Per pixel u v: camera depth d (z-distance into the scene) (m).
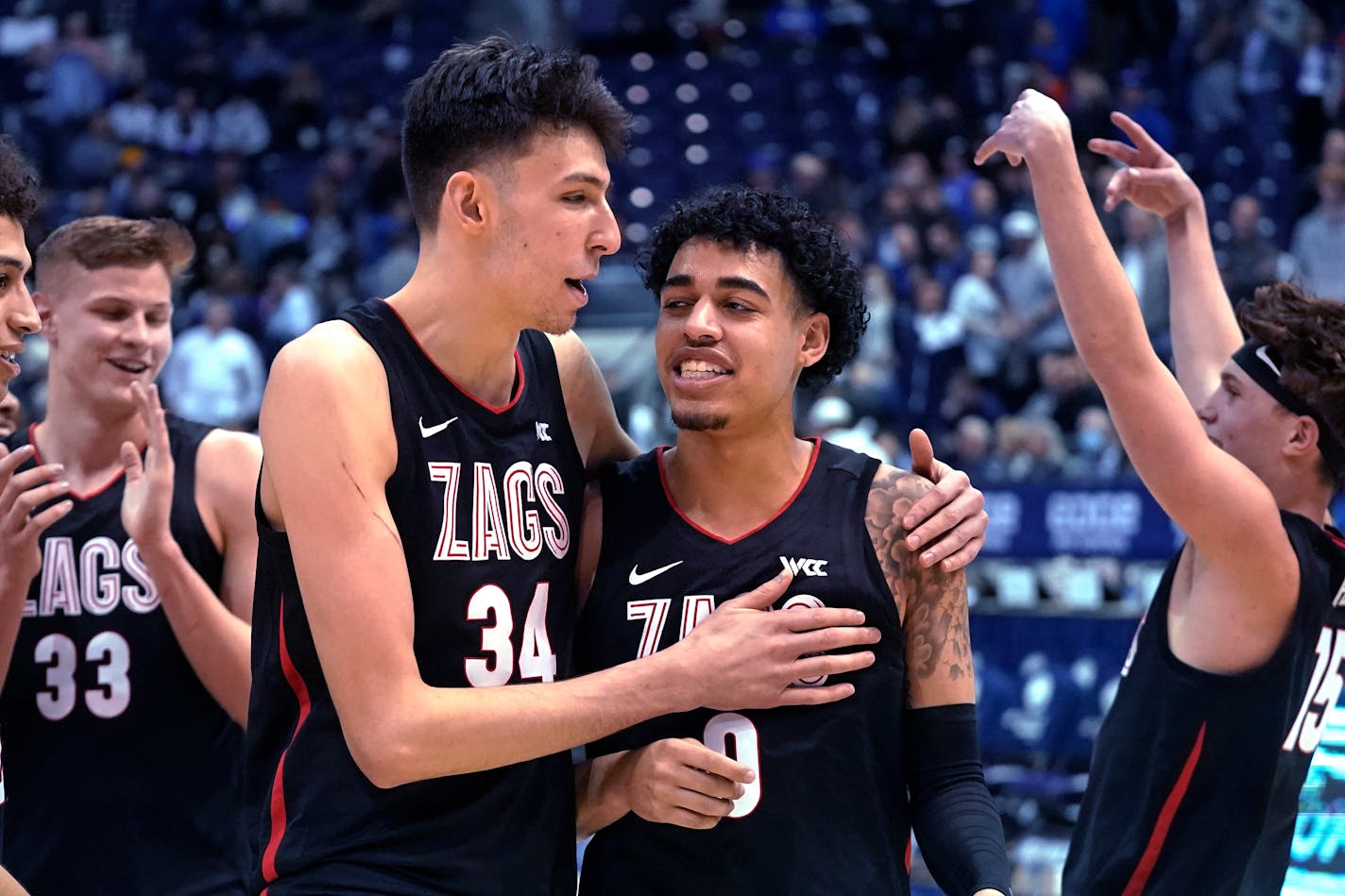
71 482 3.18
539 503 2.43
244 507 3.15
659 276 2.53
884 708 2.42
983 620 6.07
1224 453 2.55
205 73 14.96
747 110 14.41
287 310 11.61
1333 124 12.59
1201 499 2.49
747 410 2.41
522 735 2.15
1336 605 2.68
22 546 2.78
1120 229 10.26
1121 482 6.41
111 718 3.09
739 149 14.16
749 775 2.26
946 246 11.01
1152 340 9.55
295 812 2.28
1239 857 2.60
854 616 2.33
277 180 14.24
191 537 3.13
